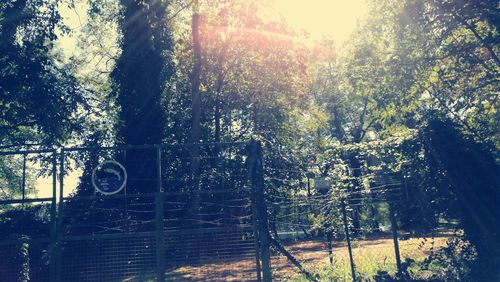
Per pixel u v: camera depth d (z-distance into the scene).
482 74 14.10
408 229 10.70
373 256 12.72
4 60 18.58
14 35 19.05
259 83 32.47
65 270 9.28
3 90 18.20
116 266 9.30
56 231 9.37
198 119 28.70
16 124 20.53
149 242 9.35
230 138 33.09
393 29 15.02
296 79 32.16
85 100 22.05
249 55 32.03
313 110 36.38
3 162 26.36
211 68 32.19
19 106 18.92
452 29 14.00
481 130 11.35
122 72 24.61
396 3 14.76
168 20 28.44
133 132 23.61
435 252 10.62
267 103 32.81
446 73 14.20
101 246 9.37
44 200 9.45
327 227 10.84
